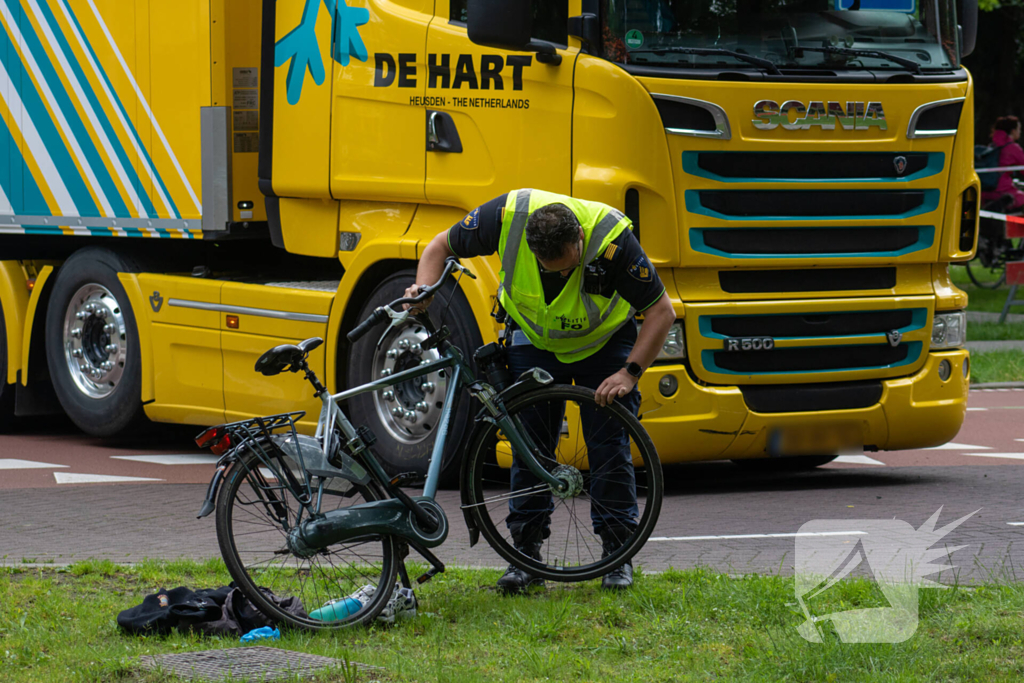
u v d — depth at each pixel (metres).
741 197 20.25
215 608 13.26
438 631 12.98
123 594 14.33
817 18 20.98
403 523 13.68
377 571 13.65
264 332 23.30
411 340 20.97
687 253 20.05
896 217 21.25
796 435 21.17
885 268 21.67
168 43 24.41
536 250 14.03
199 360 24.52
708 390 20.55
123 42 25.02
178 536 17.91
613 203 19.52
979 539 17.45
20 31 26.47
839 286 21.33
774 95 20.20
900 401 21.73
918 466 24.83
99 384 26.52
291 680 11.20
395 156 21.38
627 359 14.84
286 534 13.43
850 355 21.50
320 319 22.36
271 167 23.12
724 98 19.95
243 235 24.47
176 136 24.45
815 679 11.29
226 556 13.11
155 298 25.12
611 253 14.28
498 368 14.94
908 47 21.58
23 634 12.67
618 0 19.73
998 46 73.06
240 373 23.83
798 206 20.58
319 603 13.55
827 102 20.52
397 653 12.26
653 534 17.98
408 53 21.19
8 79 26.72
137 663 11.67
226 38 23.97
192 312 24.47
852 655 11.74
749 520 19.03
